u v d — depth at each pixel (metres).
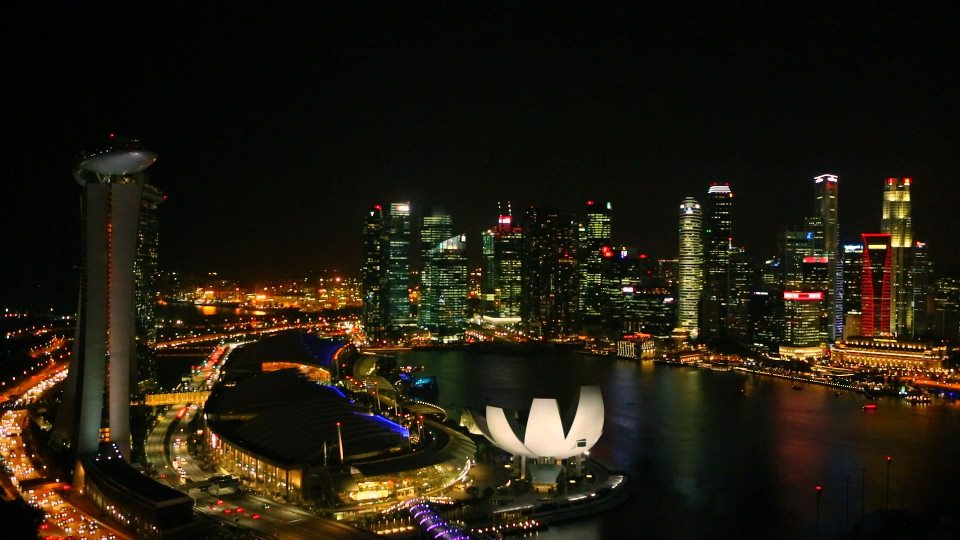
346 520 175.62
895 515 165.88
